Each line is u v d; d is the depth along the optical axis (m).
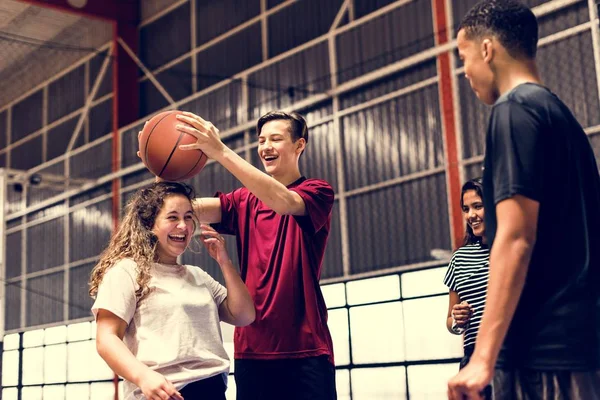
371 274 7.94
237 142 9.80
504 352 1.52
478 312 2.95
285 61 9.45
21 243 13.09
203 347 2.34
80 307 11.62
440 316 7.12
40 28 12.89
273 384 2.72
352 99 8.56
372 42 8.48
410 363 7.30
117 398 10.42
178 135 2.58
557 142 1.52
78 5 11.84
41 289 12.46
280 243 2.82
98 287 2.39
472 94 7.39
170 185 2.51
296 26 9.62
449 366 6.96
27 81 14.05
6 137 14.55
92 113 12.51
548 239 1.51
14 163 14.23
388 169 8.09
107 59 12.29
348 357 7.94
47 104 13.57
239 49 10.46
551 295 1.50
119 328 2.27
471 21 1.64
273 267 2.80
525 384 1.49
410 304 7.41
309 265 2.80
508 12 1.60
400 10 8.24
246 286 2.82
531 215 1.45
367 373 7.71
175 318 2.31
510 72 1.60
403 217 7.89
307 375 2.69
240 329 2.82
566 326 1.47
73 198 12.20
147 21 12.27
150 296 2.33
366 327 7.81
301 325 2.73
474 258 3.05
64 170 12.70
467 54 1.65
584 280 1.51
